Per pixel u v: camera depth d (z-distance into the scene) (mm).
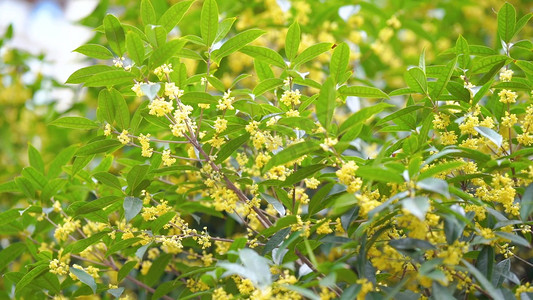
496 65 3346
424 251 3137
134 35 3240
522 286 3172
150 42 3275
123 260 3723
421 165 3148
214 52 3350
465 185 3297
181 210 3557
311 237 3510
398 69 4094
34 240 3604
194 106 3492
